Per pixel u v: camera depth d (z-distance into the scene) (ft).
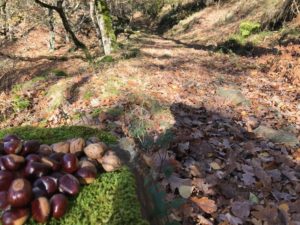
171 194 11.51
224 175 13.58
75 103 22.81
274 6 56.08
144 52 42.93
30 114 25.39
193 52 44.65
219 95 22.84
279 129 18.93
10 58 58.54
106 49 47.42
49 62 56.03
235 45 48.83
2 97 29.76
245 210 11.82
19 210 6.04
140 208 6.67
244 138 17.16
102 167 7.46
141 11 112.47
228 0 82.38
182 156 14.28
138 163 8.43
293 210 12.44
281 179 14.24
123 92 22.47
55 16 82.48
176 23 93.35
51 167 6.83
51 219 6.26
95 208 6.57
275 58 34.17
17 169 6.67
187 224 10.66
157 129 16.17
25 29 90.38
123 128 16.16
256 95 23.79
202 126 17.61
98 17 48.08
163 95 22.26
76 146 7.45
